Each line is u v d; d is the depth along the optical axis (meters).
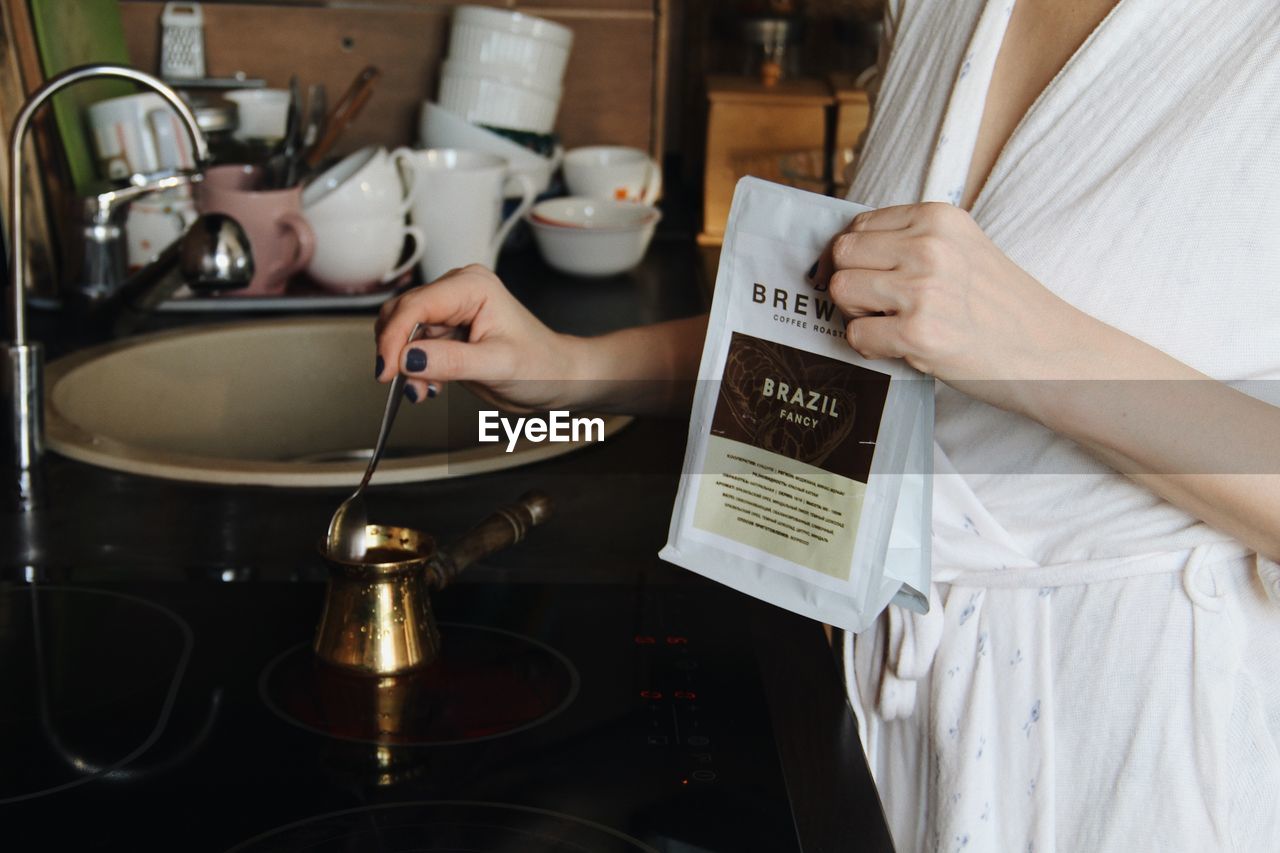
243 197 1.74
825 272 0.91
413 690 1.00
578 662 1.03
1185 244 0.95
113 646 1.04
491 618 1.09
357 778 0.91
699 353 1.20
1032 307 0.89
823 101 2.15
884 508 0.92
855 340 0.89
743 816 0.88
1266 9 0.93
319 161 1.92
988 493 1.04
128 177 1.74
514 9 2.19
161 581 1.12
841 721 0.98
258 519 1.22
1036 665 1.03
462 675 1.02
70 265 1.68
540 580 1.14
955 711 1.06
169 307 1.74
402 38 2.17
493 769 0.92
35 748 0.93
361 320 1.70
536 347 1.13
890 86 1.13
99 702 0.98
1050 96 0.99
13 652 1.03
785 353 0.94
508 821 0.87
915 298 0.87
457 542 1.07
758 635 1.08
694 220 2.35
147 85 1.23
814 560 0.95
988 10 1.03
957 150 1.04
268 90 2.10
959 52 1.06
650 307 1.87
